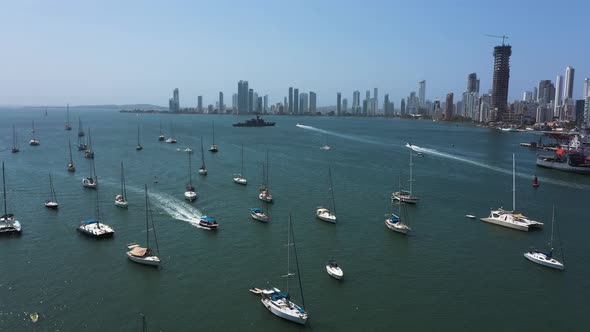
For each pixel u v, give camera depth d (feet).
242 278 276.21
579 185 574.97
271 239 344.90
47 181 539.70
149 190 496.23
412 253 322.34
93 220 365.61
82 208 420.77
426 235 361.51
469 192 518.37
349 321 231.71
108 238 341.41
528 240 353.51
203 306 242.99
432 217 411.75
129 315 233.55
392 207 442.91
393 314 239.30
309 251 322.14
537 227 385.29
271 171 633.61
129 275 278.05
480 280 281.13
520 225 376.68
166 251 317.22
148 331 220.02
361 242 342.44
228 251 318.65
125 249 319.47
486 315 240.53
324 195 488.44
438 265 302.04
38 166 644.69
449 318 237.04
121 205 424.46
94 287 262.26
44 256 305.73
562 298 260.01
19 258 302.04
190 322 228.22
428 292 263.90
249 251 319.47
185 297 252.21
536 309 247.70
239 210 422.82
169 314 234.99
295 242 338.95
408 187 538.06
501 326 231.09
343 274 284.61
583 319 238.48
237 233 356.79
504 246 339.77
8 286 261.85
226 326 225.15
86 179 513.45
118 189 499.51
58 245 326.03
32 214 400.67
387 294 260.21
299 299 252.62
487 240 352.28
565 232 374.84
